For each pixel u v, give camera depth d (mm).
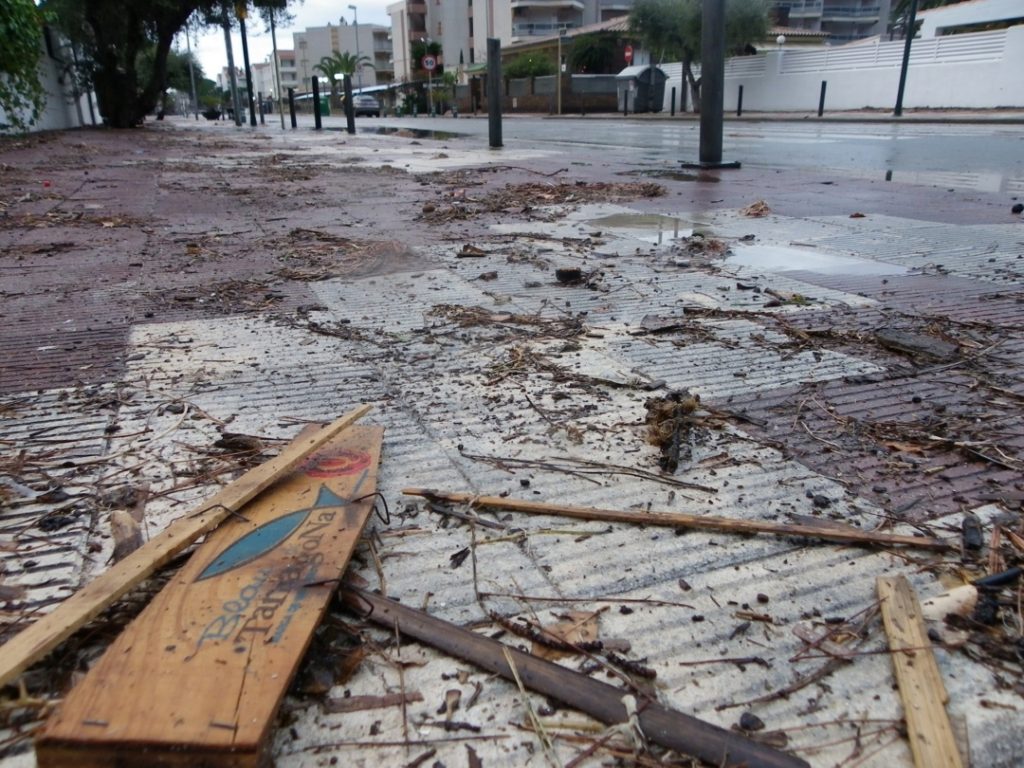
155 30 29438
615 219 6703
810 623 1612
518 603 1678
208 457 2316
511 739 1324
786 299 4012
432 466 2268
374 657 1500
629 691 1432
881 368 3037
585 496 2102
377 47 114812
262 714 1237
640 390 2840
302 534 1782
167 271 4805
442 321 3699
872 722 1369
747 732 1349
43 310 3939
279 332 3549
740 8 33812
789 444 2398
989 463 2264
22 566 1791
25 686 1412
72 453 2350
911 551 1854
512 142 18781
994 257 5012
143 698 1264
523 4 69562
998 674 1472
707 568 1799
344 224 6574
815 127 22062
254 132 28141
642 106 40188
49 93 25531
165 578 1686
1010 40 24797
